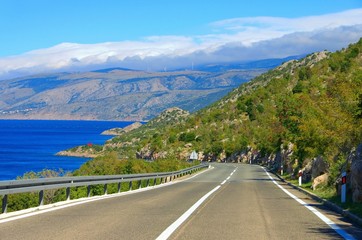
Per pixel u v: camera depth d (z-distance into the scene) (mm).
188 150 128375
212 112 174500
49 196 23734
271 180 45406
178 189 30125
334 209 17375
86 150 153250
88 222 13227
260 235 11211
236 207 17797
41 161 119625
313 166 32531
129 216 14680
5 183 14141
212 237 10875
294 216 15133
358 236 11258
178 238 10719
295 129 45719
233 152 118562
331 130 30547
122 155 147500
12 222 13086
